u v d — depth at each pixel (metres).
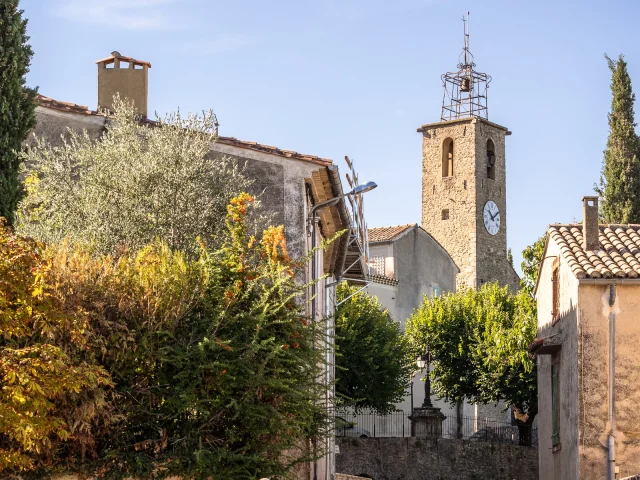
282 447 14.16
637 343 21.11
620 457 20.88
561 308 23.38
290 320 14.45
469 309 45.78
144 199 17.00
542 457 26.95
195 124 18.22
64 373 11.52
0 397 11.23
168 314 13.54
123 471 12.98
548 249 25.03
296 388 14.53
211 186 17.70
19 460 11.53
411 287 54.50
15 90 14.83
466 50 72.62
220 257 15.25
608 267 21.42
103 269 13.52
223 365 13.50
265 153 19.27
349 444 41.09
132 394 13.31
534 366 41.91
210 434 13.85
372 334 42.56
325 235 23.38
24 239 11.60
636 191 36.84
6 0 14.90
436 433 43.16
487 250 69.88
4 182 14.27
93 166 17.20
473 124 69.62
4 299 11.05
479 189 69.50
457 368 45.06
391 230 55.06
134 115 18.42
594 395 21.09
